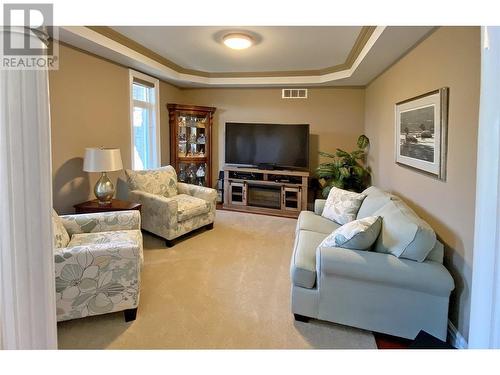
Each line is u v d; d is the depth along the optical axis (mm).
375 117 4629
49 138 1140
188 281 2873
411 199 2971
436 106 2365
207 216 4312
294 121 5801
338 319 2178
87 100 3596
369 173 4977
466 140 1945
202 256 3459
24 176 1058
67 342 2018
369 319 2119
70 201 3449
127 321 2248
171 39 3604
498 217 1128
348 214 3248
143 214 3885
